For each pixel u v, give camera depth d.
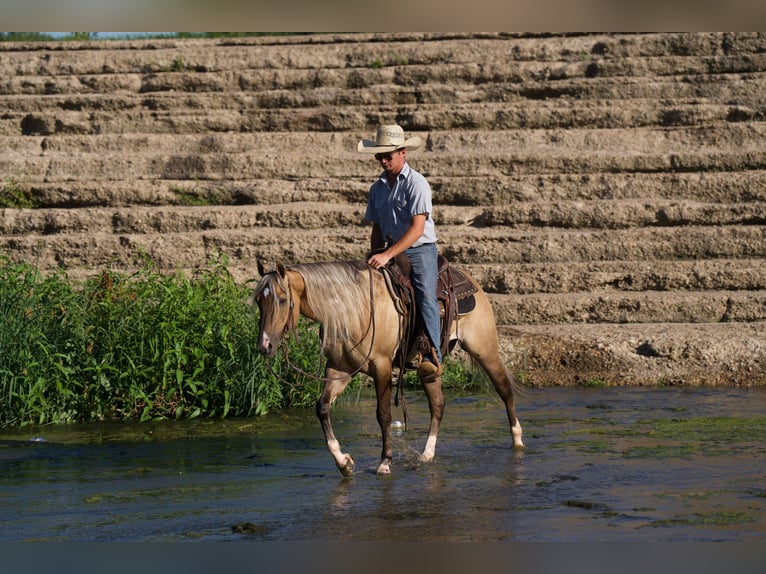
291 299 8.08
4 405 11.14
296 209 17.58
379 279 8.70
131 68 21.95
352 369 8.66
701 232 16.28
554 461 8.97
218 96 20.78
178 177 19.05
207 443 10.07
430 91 20.33
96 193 18.39
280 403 12.12
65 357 11.38
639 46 20.66
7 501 7.84
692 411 11.27
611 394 12.55
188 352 11.60
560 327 14.62
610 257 16.31
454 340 9.49
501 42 21.58
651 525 6.91
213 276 12.83
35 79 21.53
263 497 7.89
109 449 9.82
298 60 21.66
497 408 11.81
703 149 18.45
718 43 20.30
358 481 8.39
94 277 13.63
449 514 7.27
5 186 18.45
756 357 13.12
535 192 17.72
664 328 14.30
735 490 7.81
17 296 11.60
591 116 19.28
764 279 15.39
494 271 15.95
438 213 17.55
